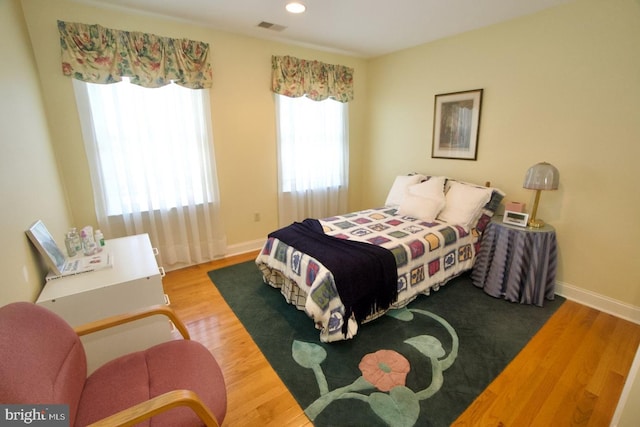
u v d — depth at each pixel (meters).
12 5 1.87
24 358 0.86
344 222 2.87
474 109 2.99
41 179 1.93
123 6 2.38
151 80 2.58
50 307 1.43
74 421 0.97
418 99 3.53
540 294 2.41
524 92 2.63
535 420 1.45
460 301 2.49
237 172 3.33
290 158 3.61
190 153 2.95
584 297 2.47
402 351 1.91
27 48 2.05
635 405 1.17
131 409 0.84
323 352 1.91
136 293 1.62
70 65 2.28
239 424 1.43
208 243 3.22
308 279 2.05
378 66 3.92
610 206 2.28
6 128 1.50
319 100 3.61
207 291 2.69
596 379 1.68
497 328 2.14
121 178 2.65
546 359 1.84
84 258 1.86
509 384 1.65
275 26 2.82
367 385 1.65
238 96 3.14
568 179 2.46
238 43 3.04
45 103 2.26
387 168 4.06
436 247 2.48
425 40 3.24
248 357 1.87
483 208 2.83
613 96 2.17
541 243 2.33
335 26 2.83
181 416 0.95
